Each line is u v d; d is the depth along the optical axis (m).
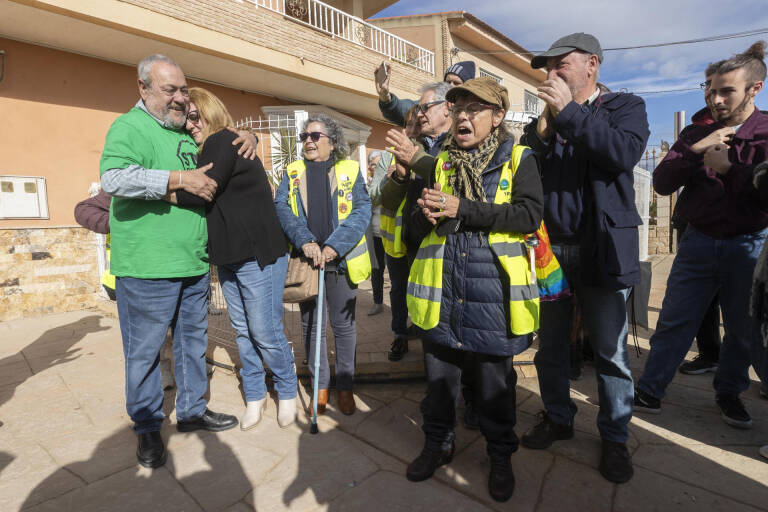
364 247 2.72
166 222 2.17
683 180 2.59
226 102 8.60
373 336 4.00
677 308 2.58
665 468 2.11
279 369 2.57
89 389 3.18
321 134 2.67
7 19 5.31
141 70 2.10
